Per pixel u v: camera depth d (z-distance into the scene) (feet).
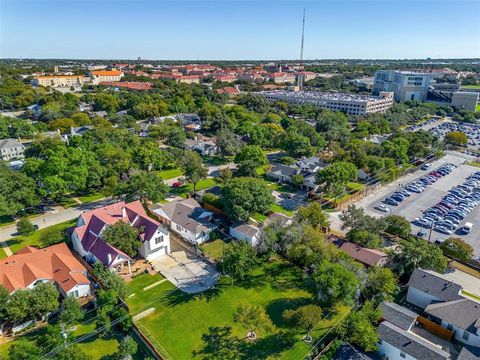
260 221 254.06
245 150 338.75
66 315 151.23
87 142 365.81
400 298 177.78
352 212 225.56
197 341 150.00
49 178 258.57
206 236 230.68
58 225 246.88
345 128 496.64
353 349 143.74
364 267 185.16
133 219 222.28
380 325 147.84
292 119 541.75
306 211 232.94
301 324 146.72
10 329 153.89
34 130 472.03
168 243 216.54
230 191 244.42
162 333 154.30
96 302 167.63
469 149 464.65
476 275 195.11
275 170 347.36
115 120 533.55
